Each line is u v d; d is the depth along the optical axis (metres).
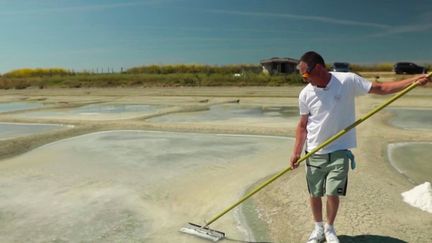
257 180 4.89
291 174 4.96
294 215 3.64
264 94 17.98
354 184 4.38
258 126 8.64
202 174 5.33
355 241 3.05
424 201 3.71
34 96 20.80
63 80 29.78
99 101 16.72
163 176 5.30
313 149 2.77
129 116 11.61
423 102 12.94
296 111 12.21
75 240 3.44
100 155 6.59
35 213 4.08
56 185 5.02
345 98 2.69
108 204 4.30
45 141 7.73
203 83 26.16
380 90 2.63
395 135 7.29
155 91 21.78
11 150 6.89
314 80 2.68
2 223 3.83
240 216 3.75
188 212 3.99
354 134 2.80
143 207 4.19
